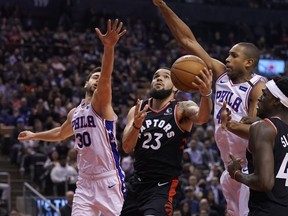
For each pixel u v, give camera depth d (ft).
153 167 26.02
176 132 26.05
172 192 26.04
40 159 66.08
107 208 27.32
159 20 122.11
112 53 25.90
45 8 117.08
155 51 105.09
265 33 126.72
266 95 20.97
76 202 27.81
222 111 22.49
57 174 61.77
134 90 88.28
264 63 108.78
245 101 25.50
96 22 111.96
